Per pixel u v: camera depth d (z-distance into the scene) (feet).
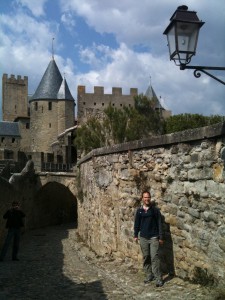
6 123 243.19
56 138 212.02
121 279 25.08
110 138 102.58
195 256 21.22
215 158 19.58
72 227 85.05
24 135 241.55
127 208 30.58
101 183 38.24
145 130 102.94
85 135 103.55
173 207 23.62
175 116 93.61
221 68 15.92
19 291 22.97
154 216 23.76
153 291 21.12
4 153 86.94
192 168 21.62
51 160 116.57
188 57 16.14
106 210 36.45
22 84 288.92
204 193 20.47
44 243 55.21
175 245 23.31
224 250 18.65
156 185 25.89
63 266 32.55
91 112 174.70
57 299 20.95
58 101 213.46
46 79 218.38
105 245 36.76
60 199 93.91
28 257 40.14
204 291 19.25
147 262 23.63
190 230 21.76
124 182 31.32
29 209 78.69
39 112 213.05
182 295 19.51
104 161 37.24
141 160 28.12
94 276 26.81
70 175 83.82
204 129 20.20
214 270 19.47
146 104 108.78
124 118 103.09
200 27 16.25
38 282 25.53
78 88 177.47
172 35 16.34
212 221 19.75
